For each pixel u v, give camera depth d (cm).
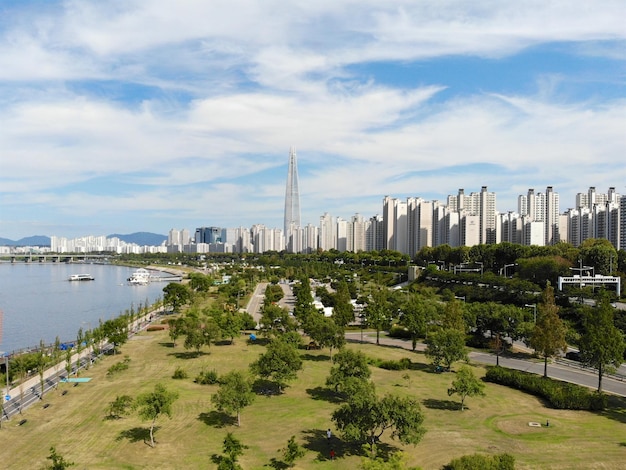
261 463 5872
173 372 10250
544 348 9912
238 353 12206
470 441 6581
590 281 16425
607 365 9050
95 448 6297
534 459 6041
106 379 9712
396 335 14850
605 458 6091
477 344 13112
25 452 6194
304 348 12825
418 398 8519
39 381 9594
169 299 19925
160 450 6228
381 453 6181
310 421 7325
